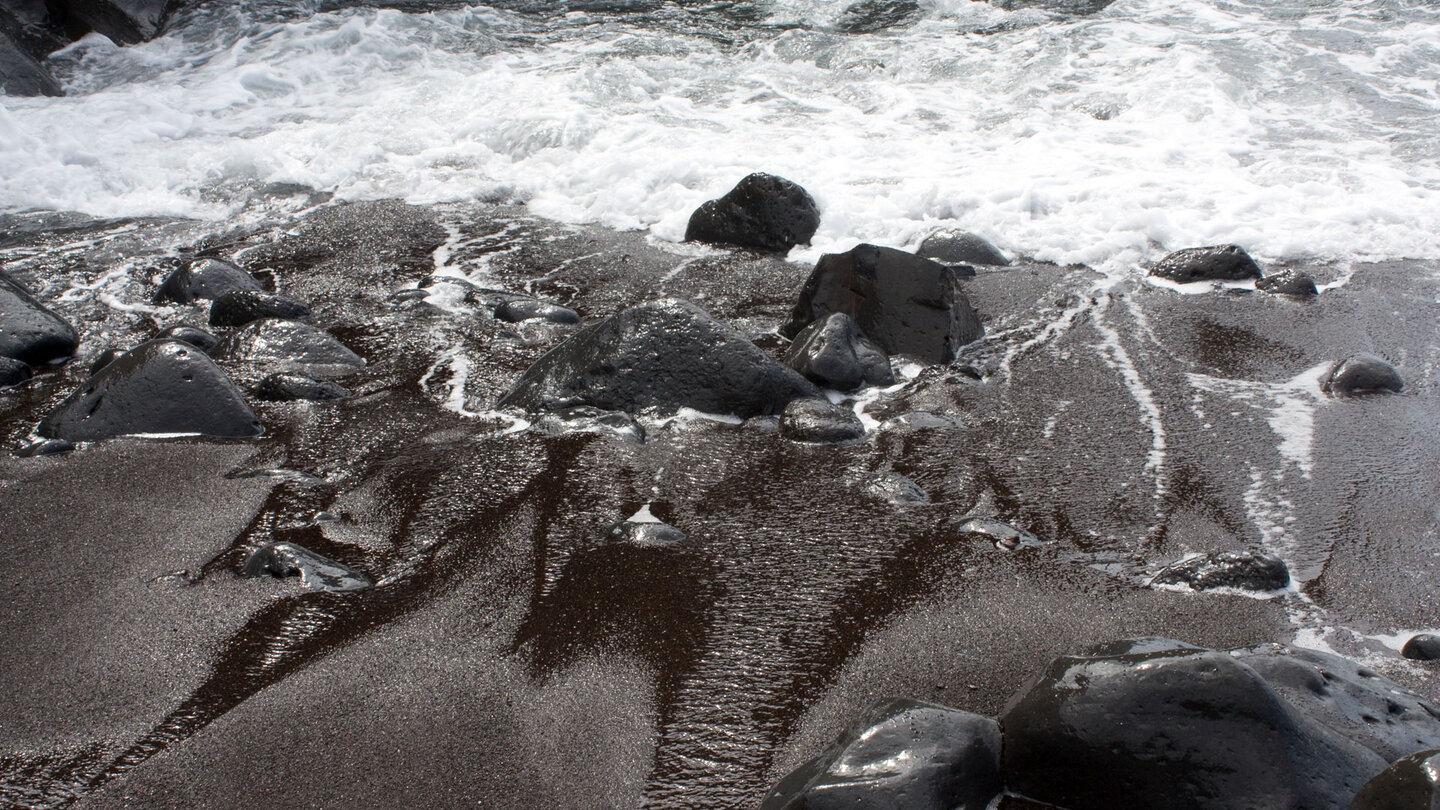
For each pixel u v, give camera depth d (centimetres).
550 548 370
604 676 304
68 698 296
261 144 859
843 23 1109
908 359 531
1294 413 467
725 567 357
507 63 1024
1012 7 1121
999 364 526
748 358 474
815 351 500
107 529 380
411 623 328
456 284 632
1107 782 245
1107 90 891
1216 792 236
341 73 1027
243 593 342
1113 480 413
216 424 454
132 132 887
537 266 669
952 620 327
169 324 588
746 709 291
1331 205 692
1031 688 264
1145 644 271
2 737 281
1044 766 252
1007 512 391
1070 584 345
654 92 937
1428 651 303
